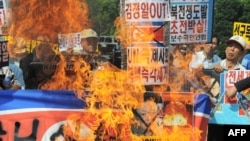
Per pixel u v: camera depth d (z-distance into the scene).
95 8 13.62
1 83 9.59
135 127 6.79
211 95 9.09
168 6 7.25
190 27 9.45
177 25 9.44
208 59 9.94
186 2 9.39
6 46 8.68
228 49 9.26
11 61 9.59
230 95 8.39
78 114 6.70
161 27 7.22
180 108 6.81
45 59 9.46
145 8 7.17
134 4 7.19
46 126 6.65
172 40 9.47
